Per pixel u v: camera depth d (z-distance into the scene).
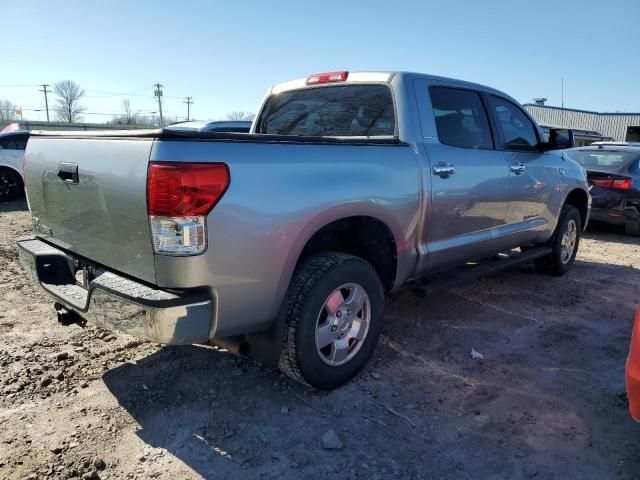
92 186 2.78
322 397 3.17
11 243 7.41
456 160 3.96
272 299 2.80
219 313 2.60
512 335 4.19
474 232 4.32
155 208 2.41
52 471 2.48
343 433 2.83
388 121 3.79
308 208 2.84
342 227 3.39
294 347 2.95
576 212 5.95
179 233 2.41
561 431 2.88
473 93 4.41
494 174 4.37
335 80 4.20
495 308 4.83
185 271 2.45
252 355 3.10
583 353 3.89
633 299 5.20
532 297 5.19
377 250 3.61
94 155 2.76
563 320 4.56
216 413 2.99
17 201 12.02
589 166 9.20
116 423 2.88
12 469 2.48
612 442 2.79
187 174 2.39
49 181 3.21
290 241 2.78
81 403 3.07
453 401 3.17
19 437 2.73
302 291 2.94
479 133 4.40
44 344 3.85
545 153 5.29
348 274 3.11
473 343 4.02
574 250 6.11
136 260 2.60
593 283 5.77
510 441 2.79
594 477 2.52
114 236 2.70
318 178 2.92
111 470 2.51
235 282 2.61
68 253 3.23
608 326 4.44
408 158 3.57
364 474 2.52
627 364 2.42
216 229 2.49
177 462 2.57
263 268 2.69
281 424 2.90
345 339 3.24
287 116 4.60
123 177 2.55
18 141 11.94
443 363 3.67
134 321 2.51
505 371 3.57
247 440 2.75
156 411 3.00
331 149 3.07
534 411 3.08
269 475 2.50
